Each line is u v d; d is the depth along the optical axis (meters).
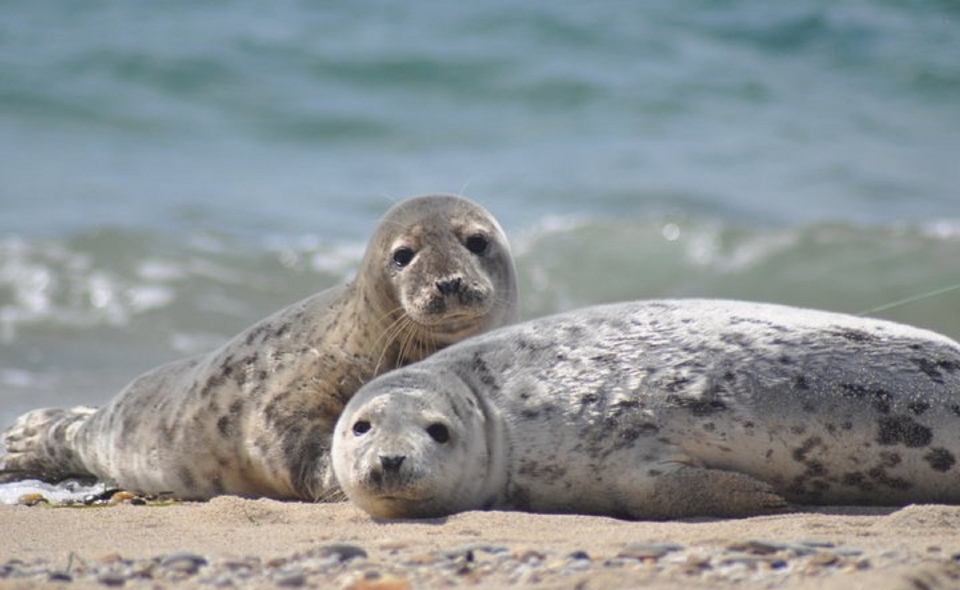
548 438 22.88
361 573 17.47
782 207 68.38
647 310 24.16
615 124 81.50
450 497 22.62
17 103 81.12
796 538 19.19
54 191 69.25
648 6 94.56
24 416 33.78
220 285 57.44
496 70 86.69
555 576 17.02
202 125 80.50
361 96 84.56
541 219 66.69
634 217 67.25
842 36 87.75
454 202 29.45
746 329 23.02
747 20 91.75
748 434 22.09
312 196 70.19
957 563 16.78
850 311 56.19
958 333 43.75
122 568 18.28
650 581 16.45
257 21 92.19
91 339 51.38
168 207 67.31
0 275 56.59
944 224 62.47
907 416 21.77
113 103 81.62
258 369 28.83
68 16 92.38
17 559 19.20
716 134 79.81
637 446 22.34
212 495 28.88
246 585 17.23
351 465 22.56
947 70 83.44
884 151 76.62
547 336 24.11
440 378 23.66
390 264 28.28
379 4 95.31
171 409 29.62
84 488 31.05
